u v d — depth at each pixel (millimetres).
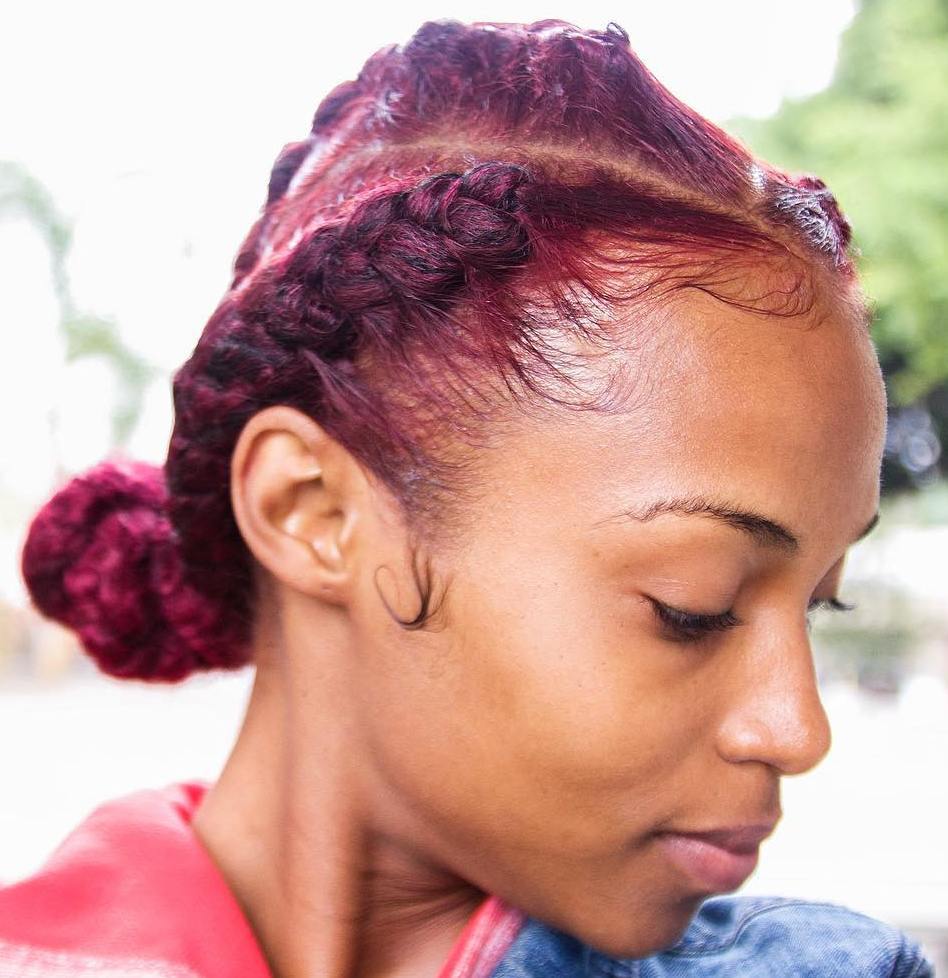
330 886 628
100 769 4066
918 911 2363
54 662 5820
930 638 5371
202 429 636
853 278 637
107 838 638
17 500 5609
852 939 728
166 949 587
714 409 543
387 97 684
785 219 616
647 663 547
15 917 593
